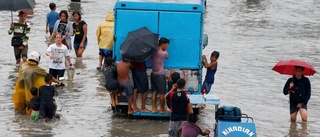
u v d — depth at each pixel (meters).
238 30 79.38
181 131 33.56
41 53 61.12
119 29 41.56
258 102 46.88
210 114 43.44
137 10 41.34
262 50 67.19
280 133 39.44
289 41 73.06
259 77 55.19
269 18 90.38
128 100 41.09
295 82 41.81
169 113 41.25
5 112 41.75
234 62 60.88
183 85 35.56
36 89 40.03
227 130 33.75
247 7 101.50
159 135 38.00
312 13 97.50
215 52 43.19
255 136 33.62
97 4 98.00
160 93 40.97
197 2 42.06
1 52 61.75
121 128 39.31
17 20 79.75
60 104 44.16
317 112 44.94
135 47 39.94
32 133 37.38
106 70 41.12
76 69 55.53
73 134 37.56
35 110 39.94
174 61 41.62
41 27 75.38
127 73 40.75
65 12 56.50
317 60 62.81
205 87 43.62
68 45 56.81
